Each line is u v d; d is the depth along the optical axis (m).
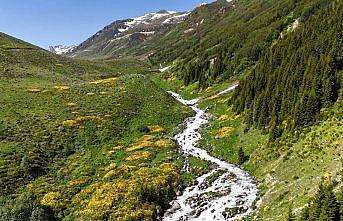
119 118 70.38
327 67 50.00
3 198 39.00
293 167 40.28
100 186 43.59
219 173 46.94
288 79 57.41
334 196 27.31
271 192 38.34
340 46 56.41
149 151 55.03
